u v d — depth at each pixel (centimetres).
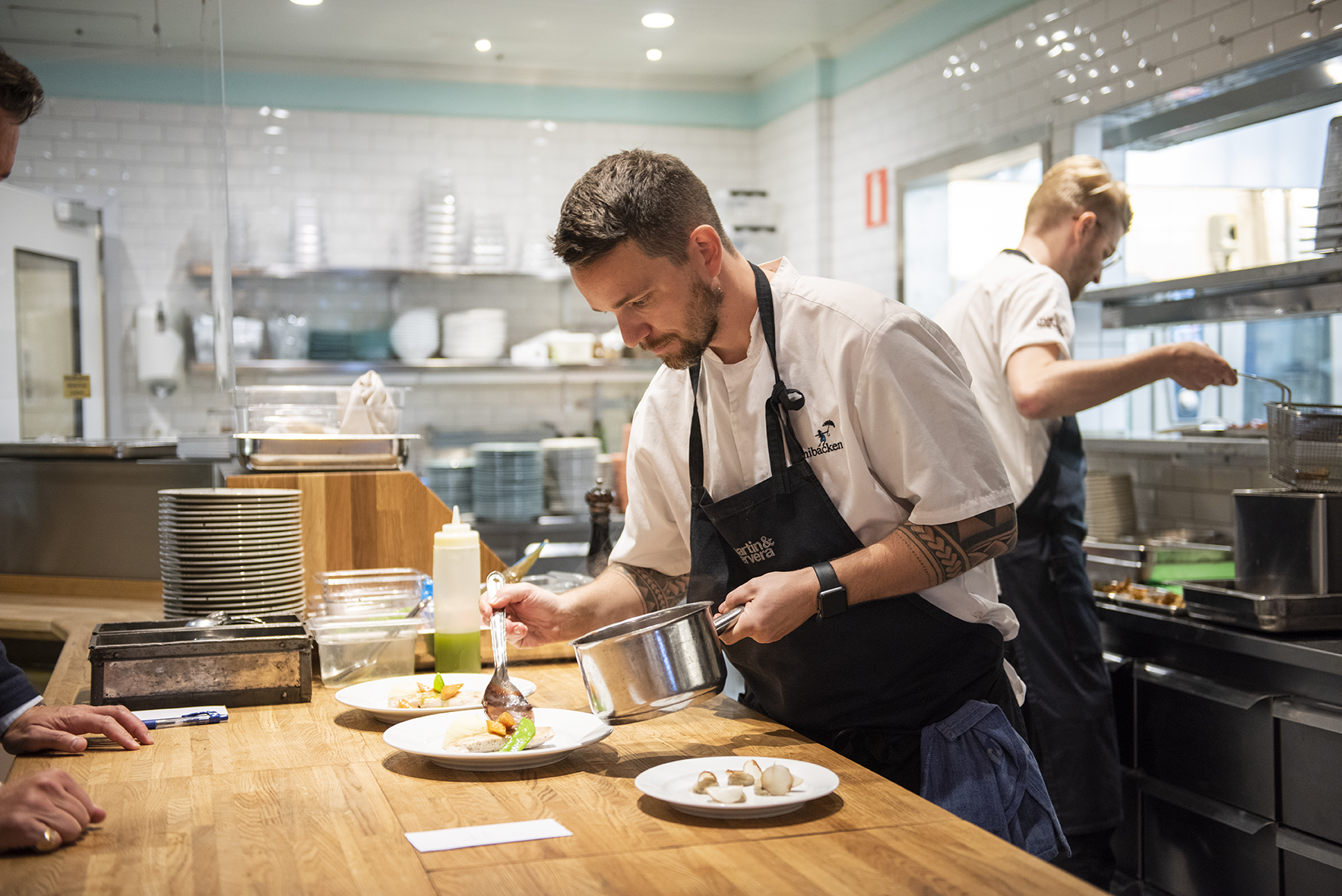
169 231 404
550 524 550
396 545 238
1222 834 265
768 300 162
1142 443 367
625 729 165
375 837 117
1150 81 397
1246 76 361
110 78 341
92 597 336
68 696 189
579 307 657
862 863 107
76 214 388
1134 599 299
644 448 182
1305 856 240
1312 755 239
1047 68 451
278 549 214
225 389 347
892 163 566
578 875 105
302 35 579
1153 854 290
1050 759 261
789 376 162
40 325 384
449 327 604
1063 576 265
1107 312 386
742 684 286
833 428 159
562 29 576
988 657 164
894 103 563
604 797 130
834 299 160
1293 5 338
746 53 634
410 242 626
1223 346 383
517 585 176
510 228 648
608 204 142
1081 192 279
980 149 492
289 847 114
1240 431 335
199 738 160
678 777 132
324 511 235
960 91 511
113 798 132
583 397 669
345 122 624
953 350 163
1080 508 271
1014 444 266
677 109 680
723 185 693
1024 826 157
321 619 201
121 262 402
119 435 417
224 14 545
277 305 619
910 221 549
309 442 237
